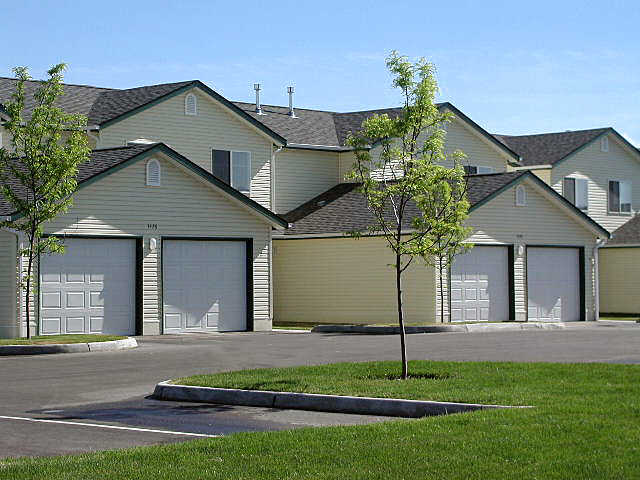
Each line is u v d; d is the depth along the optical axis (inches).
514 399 525.3
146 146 1184.2
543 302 1430.9
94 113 1339.8
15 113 973.2
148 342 1044.5
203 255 1205.7
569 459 370.9
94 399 617.0
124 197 1133.1
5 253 1048.8
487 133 1651.1
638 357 804.0
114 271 1127.6
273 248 1449.3
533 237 1416.1
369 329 1200.8
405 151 685.3
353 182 1576.0
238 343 1020.5
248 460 386.3
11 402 603.8
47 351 912.3
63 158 970.7
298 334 1171.9
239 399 593.0
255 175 1449.3
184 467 375.9
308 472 364.2
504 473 354.0
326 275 1390.3
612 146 1882.4
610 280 1782.7
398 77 673.0
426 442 409.1
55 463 386.6
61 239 1082.1
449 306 1301.7
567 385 578.2
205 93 1392.7
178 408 578.2
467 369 673.6
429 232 691.4
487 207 1357.0
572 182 1812.3
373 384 605.0
